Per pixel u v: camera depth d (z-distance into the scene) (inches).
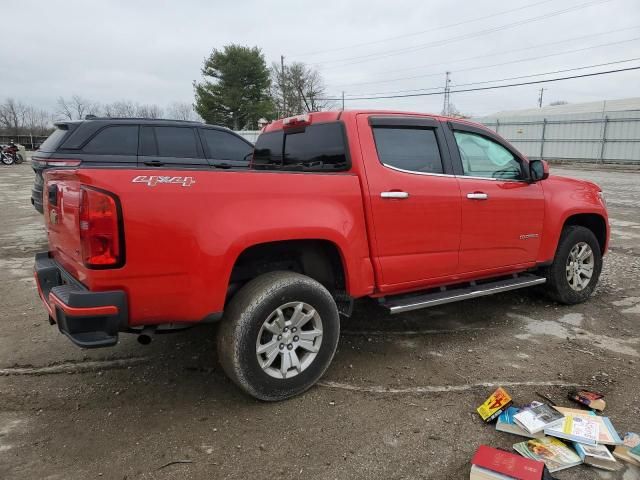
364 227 140.0
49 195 130.3
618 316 193.2
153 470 101.0
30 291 220.5
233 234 113.9
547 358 154.6
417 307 150.3
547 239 190.2
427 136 158.1
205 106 1987.0
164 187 106.9
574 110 1803.6
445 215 156.5
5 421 118.5
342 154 144.1
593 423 111.7
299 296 124.6
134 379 140.3
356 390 134.0
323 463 103.3
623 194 603.8
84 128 288.4
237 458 104.8
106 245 101.7
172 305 109.7
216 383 137.9
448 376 142.3
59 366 148.4
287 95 2331.4
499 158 179.0
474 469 96.5
